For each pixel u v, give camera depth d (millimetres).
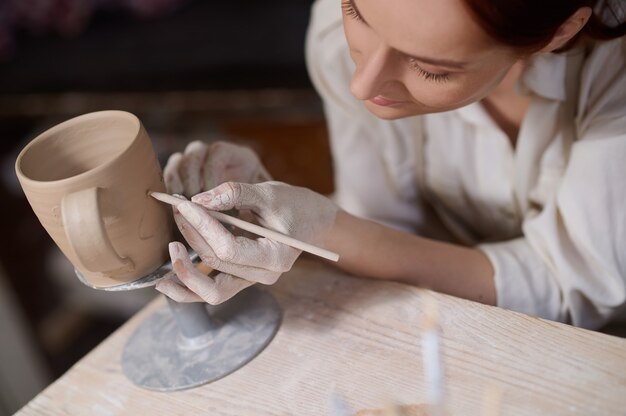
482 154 909
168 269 615
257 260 601
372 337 640
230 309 714
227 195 599
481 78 575
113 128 618
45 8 1771
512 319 624
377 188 1047
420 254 763
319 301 702
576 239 771
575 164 772
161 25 1812
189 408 616
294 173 1794
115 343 722
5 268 1900
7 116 1854
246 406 600
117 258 543
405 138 988
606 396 537
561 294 783
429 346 544
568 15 544
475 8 496
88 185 539
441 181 989
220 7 1825
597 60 752
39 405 653
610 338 585
